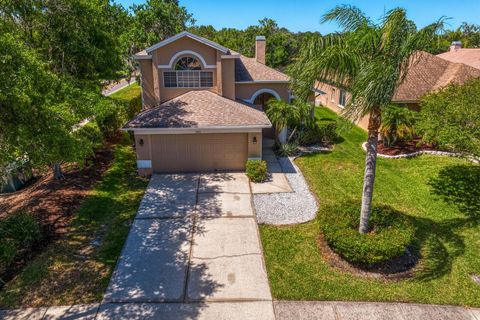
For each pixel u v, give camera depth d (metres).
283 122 22.08
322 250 12.09
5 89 9.12
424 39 9.17
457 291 10.16
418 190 16.81
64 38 17.41
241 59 26.27
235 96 24.03
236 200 15.92
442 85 25.03
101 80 22.92
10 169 11.32
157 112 19.11
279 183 17.88
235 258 11.71
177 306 9.59
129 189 16.97
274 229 13.50
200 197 16.20
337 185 17.58
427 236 12.95
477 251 12.04
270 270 11.08
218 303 9.69
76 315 9.22
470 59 34.38
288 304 9.67
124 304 9.63
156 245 12.43
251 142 18.64
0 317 9.10
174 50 21.22
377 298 9.87
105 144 23.14
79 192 16.22
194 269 11.13
